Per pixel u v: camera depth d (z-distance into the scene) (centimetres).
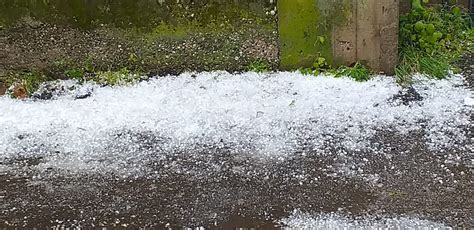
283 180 269
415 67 319
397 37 315
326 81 317
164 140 289
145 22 322
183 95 313
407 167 272
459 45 337
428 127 289
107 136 293
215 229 252
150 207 261
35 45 325
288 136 288
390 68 319
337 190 264
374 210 255
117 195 266
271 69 327
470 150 278
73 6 319
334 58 322
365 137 286
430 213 254
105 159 282
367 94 308
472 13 351
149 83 322
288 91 312
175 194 265
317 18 317
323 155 278
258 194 264
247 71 327
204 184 269
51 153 286
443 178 267
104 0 318
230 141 287
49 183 273
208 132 292
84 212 260
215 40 324
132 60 328
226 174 272
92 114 305
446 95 306
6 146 290
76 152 286
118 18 321
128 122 299
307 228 250
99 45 326
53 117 304
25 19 320
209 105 306
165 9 320
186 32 323
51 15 320
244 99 309
